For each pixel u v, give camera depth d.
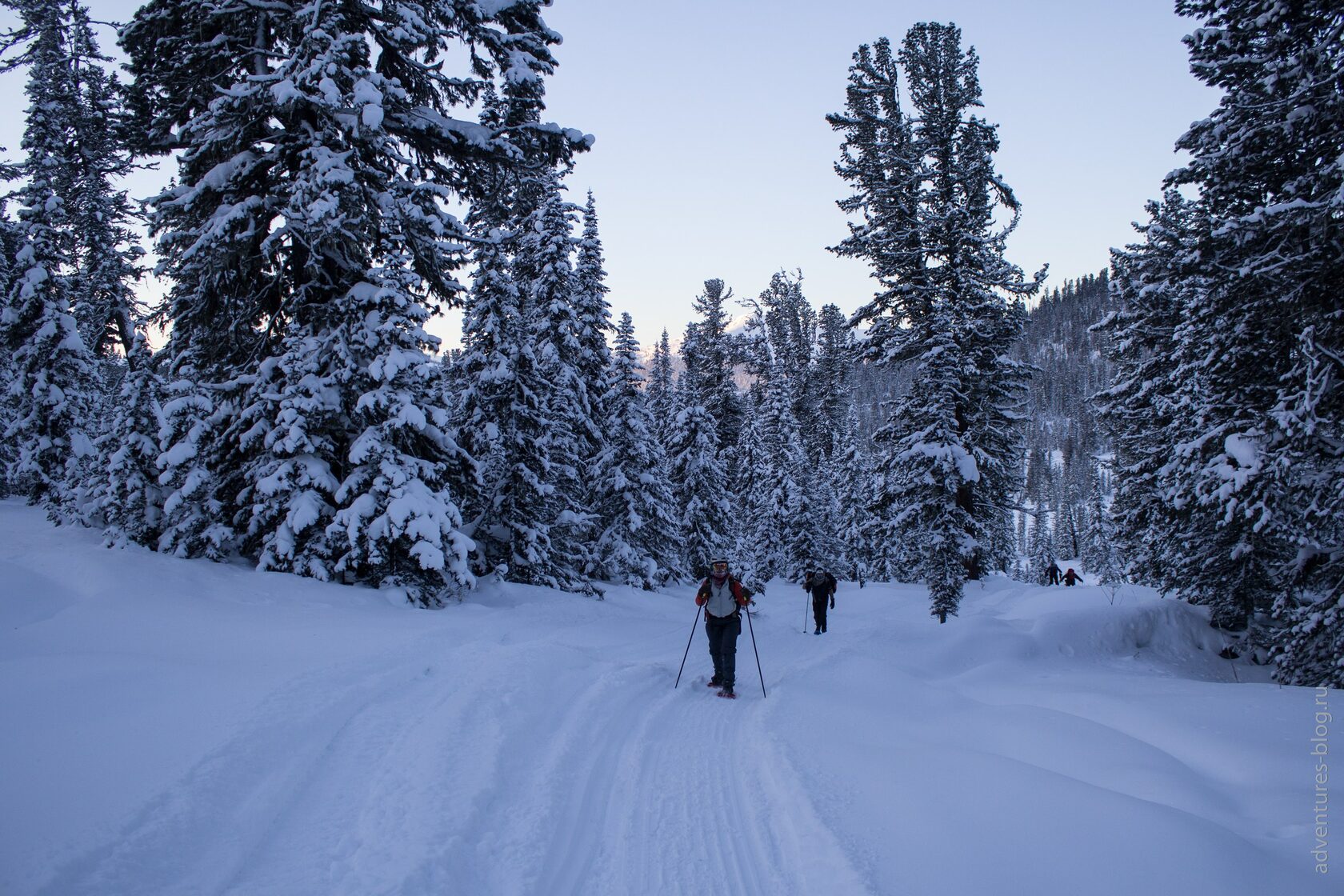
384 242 12.71
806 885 3.51
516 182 16.95
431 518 11.38
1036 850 3.57
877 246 22.66
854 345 24.34
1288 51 10.81
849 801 4.41
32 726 4.38
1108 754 5.52
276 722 4.90
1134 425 23.67
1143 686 8.62
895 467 20.83
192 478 11.02
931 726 6.96
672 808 4.59
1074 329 189.88
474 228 18.94
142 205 12.07
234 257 12.13
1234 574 14.97
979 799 4.31
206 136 12.00
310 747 4.72
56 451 20.62
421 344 12.56
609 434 26.41
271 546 11.20
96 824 3.37
